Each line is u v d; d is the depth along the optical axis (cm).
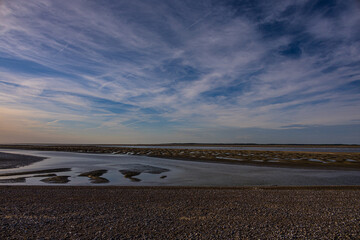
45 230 904
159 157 5206
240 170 2977
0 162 3809
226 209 1216
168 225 971
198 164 3712
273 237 857
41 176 2417
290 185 2002
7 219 1027
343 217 1090
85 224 974
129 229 923
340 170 2958
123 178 2355
